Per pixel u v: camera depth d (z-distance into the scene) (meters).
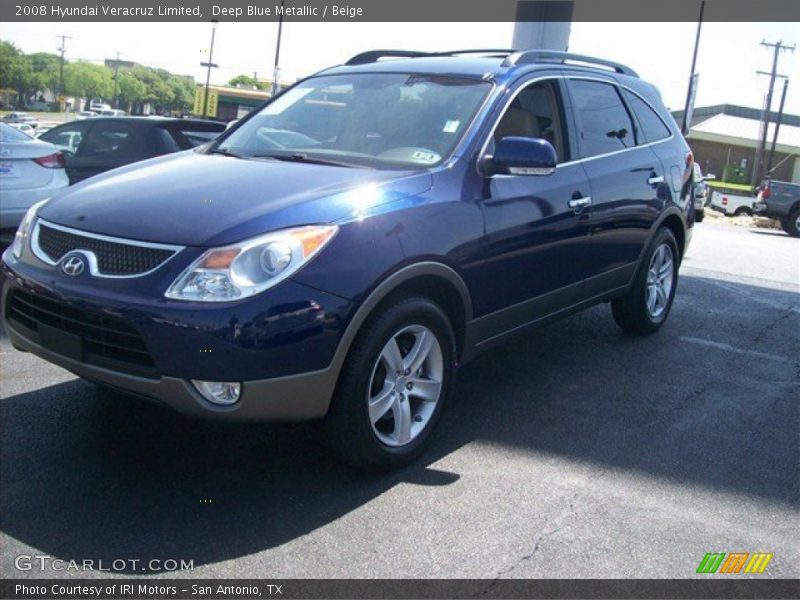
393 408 3.51
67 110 80.56
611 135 5.19
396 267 3.31
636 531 3.18
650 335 6.13
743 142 53.84
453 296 3.77
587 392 4.77
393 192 3.47
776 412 4.62
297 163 3.88
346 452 3.36
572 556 2.98
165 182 3.62
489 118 4.08
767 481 3.70
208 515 3.14
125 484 3.35
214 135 9.30
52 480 3.35
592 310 6.84
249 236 3.04
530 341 5.80
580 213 4.57
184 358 2.92
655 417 4.43
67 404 4.14
